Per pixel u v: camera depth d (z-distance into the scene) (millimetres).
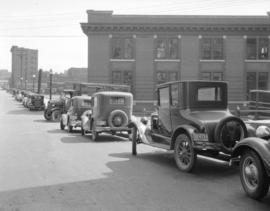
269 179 6500
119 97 16688
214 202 6570
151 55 40906
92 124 17062
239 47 40906
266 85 41062
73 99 20797
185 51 40906
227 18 40656
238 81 40875
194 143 8852
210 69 40938
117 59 40844
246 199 6773
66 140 16828
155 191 7344
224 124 8664
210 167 9961
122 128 16484
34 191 7352
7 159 11273
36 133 20125
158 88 11281
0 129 22203
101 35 40750
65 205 6379
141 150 13414
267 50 41062
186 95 9844
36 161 10906
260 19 40656
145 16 40719
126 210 6090
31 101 44750
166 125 10844
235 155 7215
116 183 8039
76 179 8453
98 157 11711
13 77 154125
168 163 10586
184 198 6836
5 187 7688
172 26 40375
